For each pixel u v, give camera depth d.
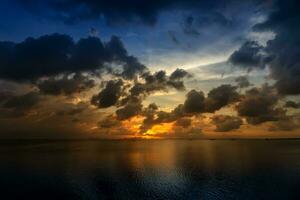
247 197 65.06
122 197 65.75
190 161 136.38
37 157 151.12
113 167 114.25
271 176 89.56
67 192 69.38
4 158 143.50
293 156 153.50
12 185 76.38
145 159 146.75
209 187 74.88
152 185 77.94
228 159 143.12
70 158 147.75
